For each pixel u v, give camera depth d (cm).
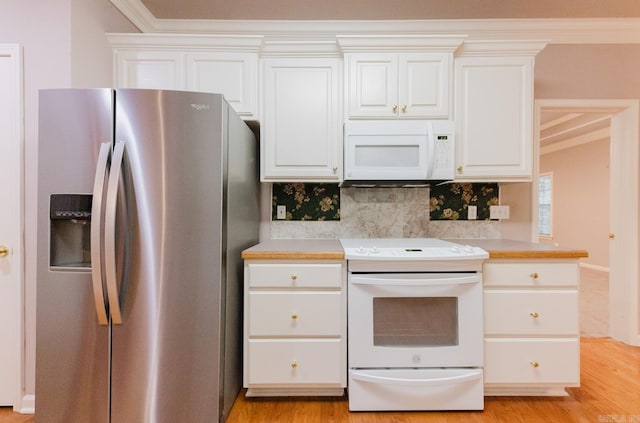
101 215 134
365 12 231
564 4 219
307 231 241
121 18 212
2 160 172
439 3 220
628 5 219
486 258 167
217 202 146
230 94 206
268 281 168
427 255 165
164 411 142
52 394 142
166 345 142
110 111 139
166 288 141
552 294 171
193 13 233
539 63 240
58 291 141
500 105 207
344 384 171
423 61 205
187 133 143
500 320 171
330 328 169
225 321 155
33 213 173
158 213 140
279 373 169
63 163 140
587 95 241
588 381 195
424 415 165
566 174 635
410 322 170
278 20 242
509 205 242
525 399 176
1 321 173
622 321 250
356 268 169
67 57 171
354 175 198
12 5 171
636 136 241
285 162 210
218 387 147
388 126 198
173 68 205
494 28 240
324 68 209
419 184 225
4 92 172
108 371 141
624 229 248
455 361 167
